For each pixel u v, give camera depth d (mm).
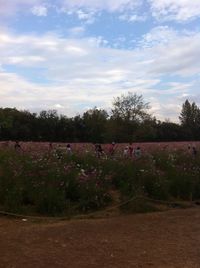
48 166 14117
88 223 10984
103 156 20062
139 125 82312
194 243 9453
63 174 13250
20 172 13094
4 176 12789
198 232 10438
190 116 106125
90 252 8492
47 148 25109
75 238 9438
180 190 15000
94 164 16672
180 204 14195
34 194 12055
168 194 14734
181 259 8312
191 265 7973
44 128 81375
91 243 9109
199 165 18844
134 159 18625
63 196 12125
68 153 20641
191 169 17156
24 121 81062
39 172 13375
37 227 10297
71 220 11359
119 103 83062
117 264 7859
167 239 9734
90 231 10148
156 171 15820
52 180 12828
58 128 82000
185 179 15234
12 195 11758
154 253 8633
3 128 78438
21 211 11492
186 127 97688
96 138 82625
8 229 9992
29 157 16547
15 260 7766
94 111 85688
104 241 9320
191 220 11805
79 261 7922
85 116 85062
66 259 7988
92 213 12211
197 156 22734
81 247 8797
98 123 83562
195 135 96375
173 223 11391
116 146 35031
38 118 82875
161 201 14148
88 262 7891
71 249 8625
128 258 8242
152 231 10438
